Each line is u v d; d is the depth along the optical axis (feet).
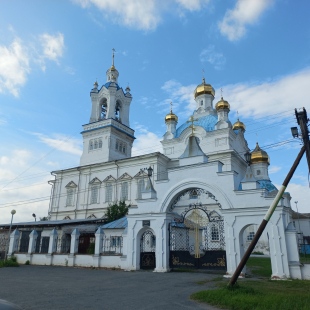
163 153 155.94
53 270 68.59
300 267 51.29
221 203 60.39
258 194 57.36
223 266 58.23
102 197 150.61
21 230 105.09
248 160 62.90
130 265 67.77
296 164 41.75
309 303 28.86
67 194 163.12
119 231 91.25
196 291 40.01
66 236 109.50
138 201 71.10
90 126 172.55
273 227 54.65
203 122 155.12
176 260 64.28
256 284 44.55
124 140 175.94
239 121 167.02
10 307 15.64
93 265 73.87
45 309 29.17
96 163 160.76
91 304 31.65
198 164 65.26
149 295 37.29
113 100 175.11
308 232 183.21
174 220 79.82
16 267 76.07
